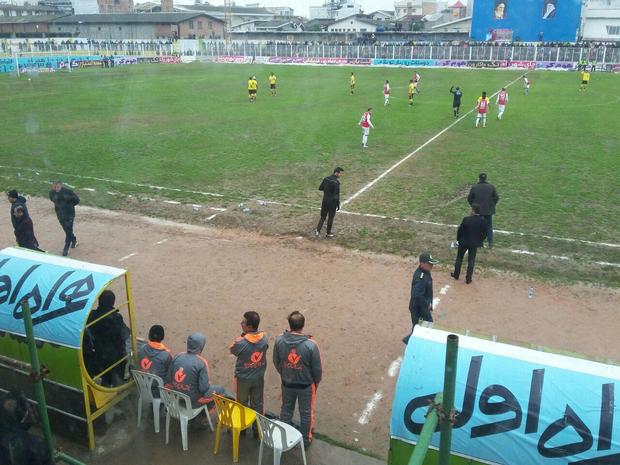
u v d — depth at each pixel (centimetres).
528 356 519
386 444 696
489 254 1275
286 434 623
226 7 11000
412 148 2356
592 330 959
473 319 996
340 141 2497
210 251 1320
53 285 689
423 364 526
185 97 4138
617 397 474
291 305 1051
